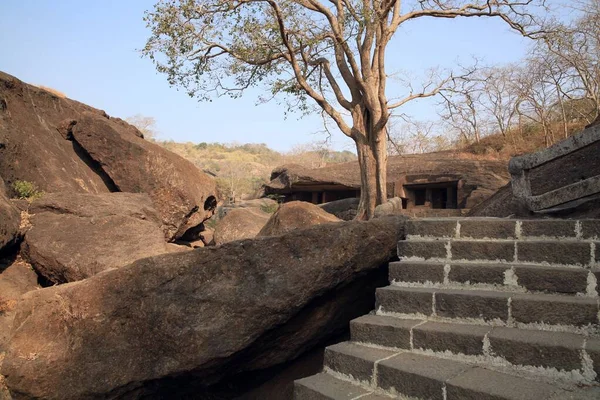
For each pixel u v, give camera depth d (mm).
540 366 3105
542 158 5621
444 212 16969
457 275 4160
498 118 29516
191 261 4551
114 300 4578
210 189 13289
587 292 3600
